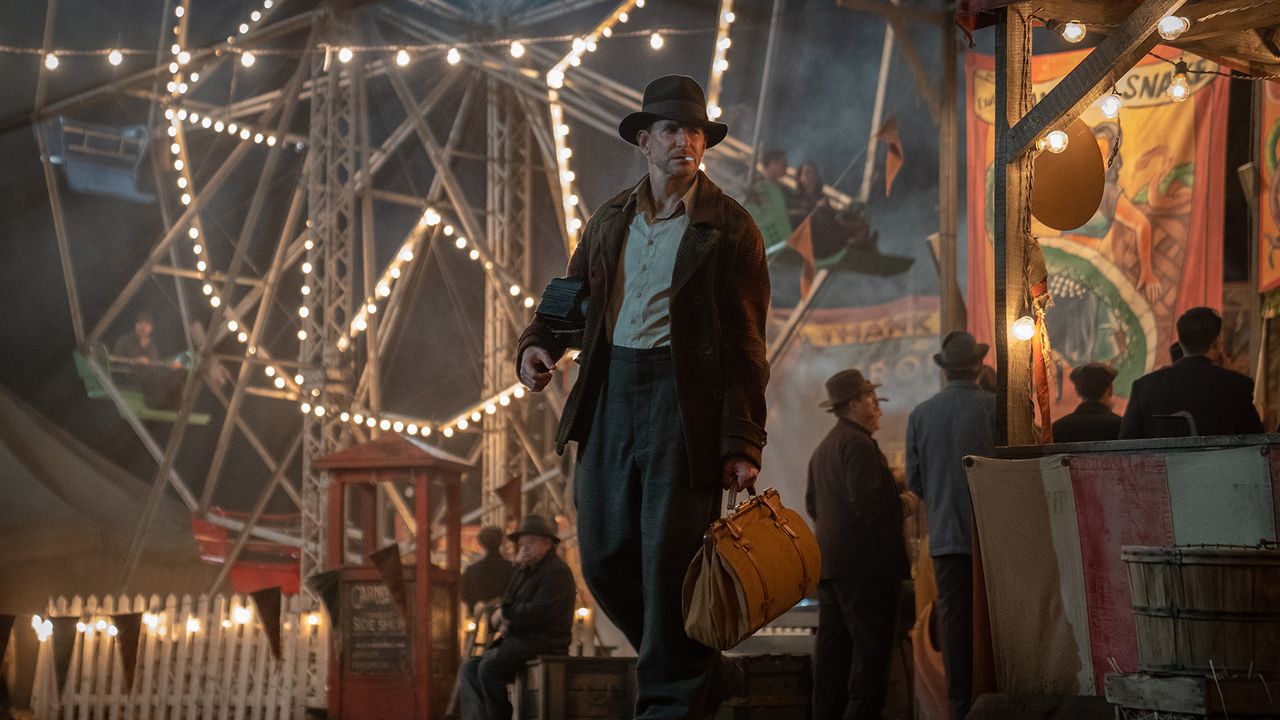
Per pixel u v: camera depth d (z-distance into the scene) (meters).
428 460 11.04
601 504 4.11
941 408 7.08
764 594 3.68
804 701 8.17
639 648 4.33
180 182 18.62
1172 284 9.77
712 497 4.01
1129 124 10.00
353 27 16.83
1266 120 9.17
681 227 4.09
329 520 11.27
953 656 6.87
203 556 15.70
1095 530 4.71
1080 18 5.75
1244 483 4.46
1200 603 3.76
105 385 18.61
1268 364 9.01
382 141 21.36
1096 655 4.65
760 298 4.13
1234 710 3.57
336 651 10.84
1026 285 5.36
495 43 15.83
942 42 10.83
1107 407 7.61
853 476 7.45
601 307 4.12
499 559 11.86
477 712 8.79
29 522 14.98
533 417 18.22
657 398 4.00
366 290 17.27
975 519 4.90
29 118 17.78
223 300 16.77
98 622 12.27
